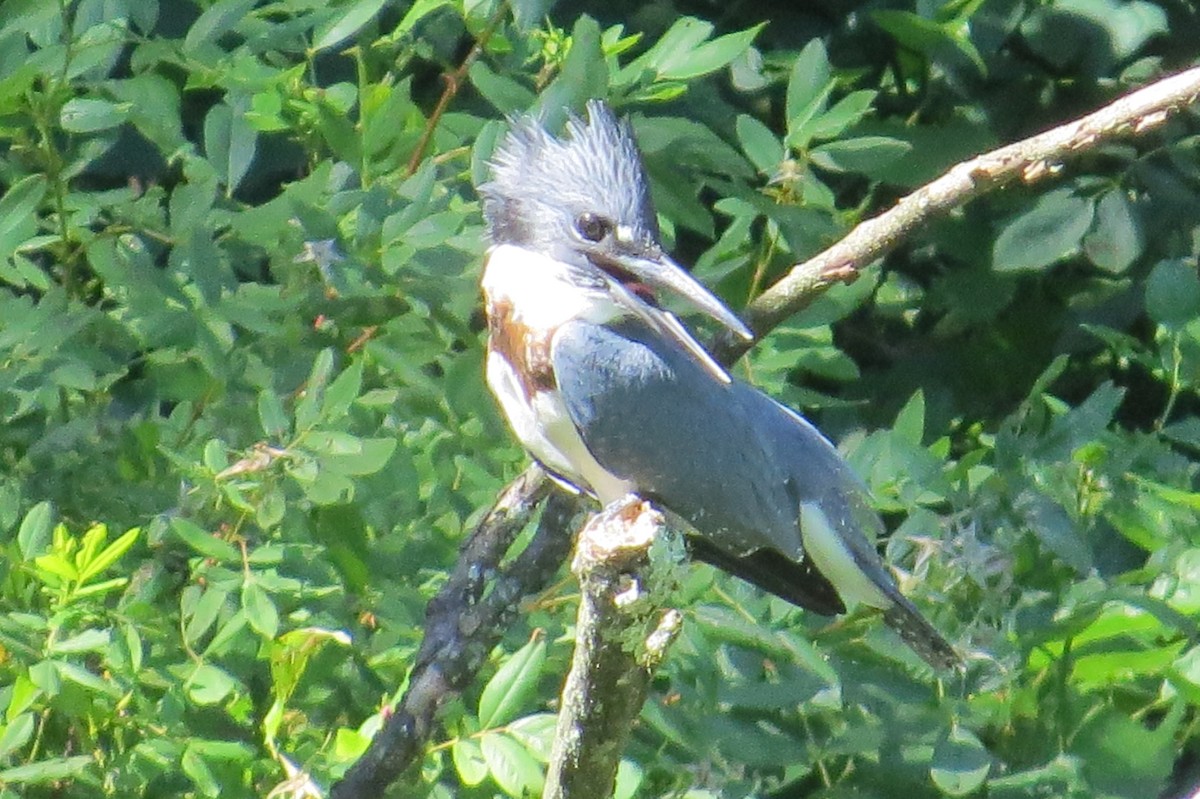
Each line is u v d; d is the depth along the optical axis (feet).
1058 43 30.40
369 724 19.63
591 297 22.18
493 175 22.90
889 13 29.40
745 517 21.85
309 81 26.66
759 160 24.06
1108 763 23.27
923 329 33.88
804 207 24.23
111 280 21.76
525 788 18.74
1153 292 26.53
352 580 21.53
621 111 25.34
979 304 31.50
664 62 23.91
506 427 23.21
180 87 28.17
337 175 23.20
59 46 22.62
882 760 23.00
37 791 20.80
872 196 33.04
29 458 22.39
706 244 31.76
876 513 23.44
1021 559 24.32
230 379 22.71
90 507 22.13
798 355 24.36
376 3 23.39
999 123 31.91
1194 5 32.30
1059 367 25.82
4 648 19.52
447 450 23.21
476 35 24.47
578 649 16.84
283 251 22.76
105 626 20.06
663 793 22.31
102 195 24.70
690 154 24.27
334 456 20.20
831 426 32.12
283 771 20.07
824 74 23.91
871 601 22.54
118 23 23.67
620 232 22.06
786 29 32.55
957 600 23.35
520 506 22.03
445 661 21.26
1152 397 33.68
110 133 25.18
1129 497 25.27
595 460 21.84
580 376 21.61
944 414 32.30
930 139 30.71
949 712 22.89
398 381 23.44
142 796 20.47
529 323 22.07
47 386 22.13
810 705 22.97
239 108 23.91
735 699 21.94
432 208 21.97
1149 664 23.88
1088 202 29.25
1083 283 32.65
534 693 20.44
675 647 21.62
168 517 20.79
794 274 22.48
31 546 19.99
